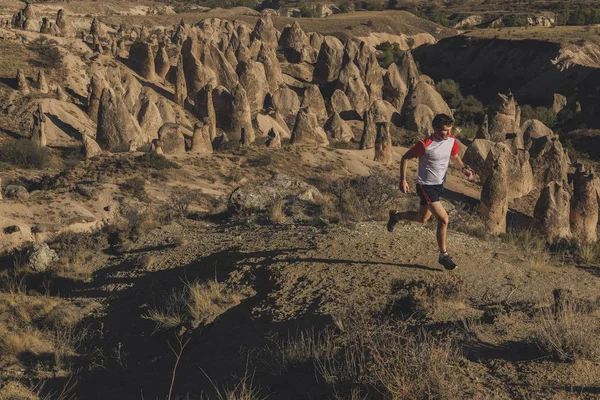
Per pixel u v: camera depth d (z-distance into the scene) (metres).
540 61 113.50
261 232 12.01
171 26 148.62
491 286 8.30
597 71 101.50
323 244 10.03
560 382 5.14
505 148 44.62
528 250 10.71
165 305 9.09
